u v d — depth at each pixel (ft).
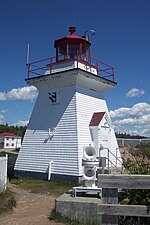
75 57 61.62
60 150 56.90
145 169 25.04
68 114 57.52
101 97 65.10
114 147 63.93
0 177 40.37
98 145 57.26
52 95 61.36
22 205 37.73
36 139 62.23
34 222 28.71
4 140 245.24
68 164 54.90
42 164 59.41
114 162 61.82
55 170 56.59
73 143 55.21
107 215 15.84
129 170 25.95
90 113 60.23
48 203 39.68
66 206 28.60
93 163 32.63
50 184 53.67
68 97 58.49
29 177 61.11
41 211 34.47
